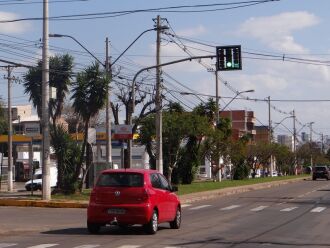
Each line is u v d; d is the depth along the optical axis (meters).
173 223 18.78
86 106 32.91
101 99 32.88
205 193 39.28
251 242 15.16
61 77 36.47
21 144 72.69
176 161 48.81
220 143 56.94
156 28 37.84
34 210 26.98
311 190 47.75
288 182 67.50
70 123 68.50
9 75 45.19
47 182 30.44
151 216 16.84
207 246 14.32
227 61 29.20
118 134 33.97
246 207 29.23
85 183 38.22
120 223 16.86
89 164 34.84
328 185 59.28
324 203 31.83
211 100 56.00
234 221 21.62
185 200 33.56
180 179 51.62
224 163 63.38
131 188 16.91
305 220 21.94
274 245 14.59
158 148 38.31
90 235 16.86
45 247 14.06
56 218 23.03
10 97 45.31
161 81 41.56
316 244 14.84
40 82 37.41
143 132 48.03
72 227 19.39
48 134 30.52
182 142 53.94
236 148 61.78
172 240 15.55
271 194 42.00
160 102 38.69
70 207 28.58
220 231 18.03
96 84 32.69
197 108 55.38
